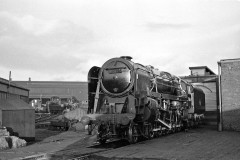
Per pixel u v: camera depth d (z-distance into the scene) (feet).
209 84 103.55
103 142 44.68
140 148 37.22
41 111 156.56
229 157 30.94
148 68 51.08
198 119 83.87
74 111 87.40
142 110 42.88
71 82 224.53
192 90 75.51
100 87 45.96
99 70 47.60
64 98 217.36
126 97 43.70
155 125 50.85
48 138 54.95
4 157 32.19
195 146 39.47
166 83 57.11
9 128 45.88
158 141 45.11
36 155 32.42
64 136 58.59
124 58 45.91
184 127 70.08
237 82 69.62
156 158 29.89
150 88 48.26
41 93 217.15
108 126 40.78
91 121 40.40
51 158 31.96
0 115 44.57
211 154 32.76
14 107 48.47
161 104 51.98
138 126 44.27
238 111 68.85
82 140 50.42
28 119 50.03
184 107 67.46
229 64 70.79
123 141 46.93
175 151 34.76
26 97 76.48
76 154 33.78
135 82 43.55
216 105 101.45
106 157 30.78
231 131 67.56
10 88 60.08
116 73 44.62
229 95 70.23
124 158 30.12
